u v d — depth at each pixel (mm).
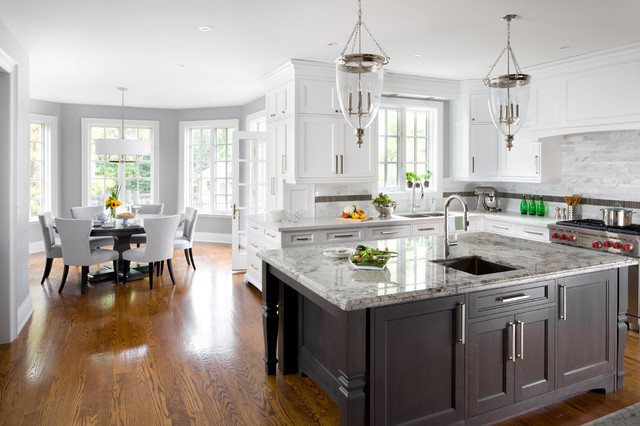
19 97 3932
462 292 2320
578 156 4984
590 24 3510
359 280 2391
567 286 2693
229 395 2855
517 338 2535
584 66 4402
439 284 2307
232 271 6215
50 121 7680
